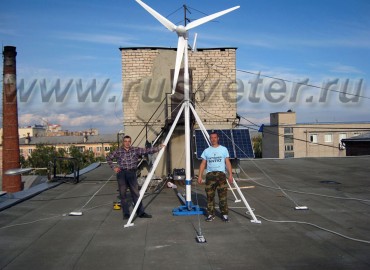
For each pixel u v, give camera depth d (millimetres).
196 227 7289
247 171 17500
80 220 8102
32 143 76062
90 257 5676
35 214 8758
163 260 5480
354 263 5172
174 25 9000
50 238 6734
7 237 6809
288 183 13391
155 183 13609
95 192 11992
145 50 15297
